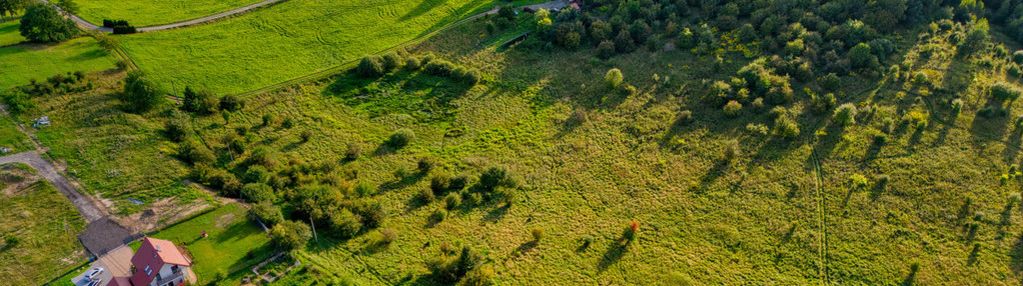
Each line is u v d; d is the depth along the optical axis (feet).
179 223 242.99
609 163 314.35
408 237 255.91
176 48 383.65
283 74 367.04
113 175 262.88
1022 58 372.79
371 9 443.32
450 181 288.92
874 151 314.96
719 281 247.50
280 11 435.94
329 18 430.61
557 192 293.84
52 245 227.81
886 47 374.43
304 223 248.73
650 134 334.03
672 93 364.17
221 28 410.72
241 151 295.07
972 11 412.57
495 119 346.95
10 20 393.50
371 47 401.08
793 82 362.12
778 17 398.83
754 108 344.08
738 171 306.55
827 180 299.58
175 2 442.91
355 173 291.99
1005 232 270.05
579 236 265.54
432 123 341.41
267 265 229.04
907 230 272.10
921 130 324.80
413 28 424.46
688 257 257.96
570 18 425.28
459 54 399.85
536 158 317.42
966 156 309.42
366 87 362.33
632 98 361.71
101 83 326.85
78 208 244.63
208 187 266.98
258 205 249.96
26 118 288.71
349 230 248.73
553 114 351.46
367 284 229.45
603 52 396.16
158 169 270.05
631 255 256.73
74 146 275.80
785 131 323.78
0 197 243.60
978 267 255.29
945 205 283.79
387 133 329.52
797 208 284.82
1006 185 293.43
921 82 354.54
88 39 374.84
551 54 403.34
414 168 303.48
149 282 206.39
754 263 257.34
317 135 320.09
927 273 253.24
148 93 305.94
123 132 288.92
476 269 235.20
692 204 287.28
